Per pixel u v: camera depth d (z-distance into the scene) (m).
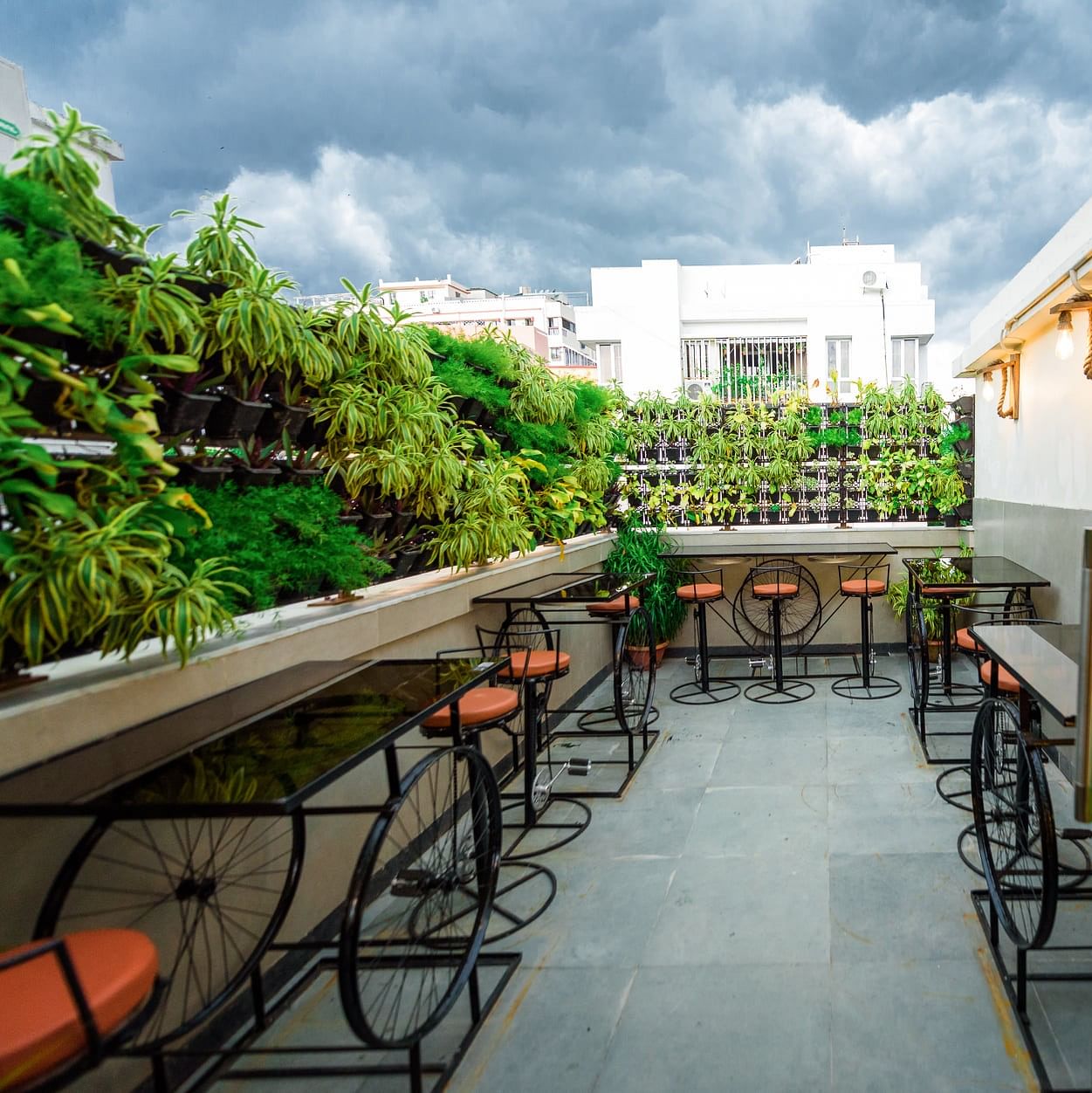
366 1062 1.95
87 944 1.35
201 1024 1.77
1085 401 3.38
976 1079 1.77
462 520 3.61
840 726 4.55
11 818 1.53
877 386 6.60
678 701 5.33
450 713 2.35
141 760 1.54
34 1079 1.08
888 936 2.38
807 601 6.56
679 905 2.64
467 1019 2.10
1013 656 2.21
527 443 4.62
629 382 12.93
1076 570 3.46
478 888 2.32
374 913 2.72
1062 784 3.46
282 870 2.30
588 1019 2.08
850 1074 1.81
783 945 2.36
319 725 1.76
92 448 1.96
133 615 1.74
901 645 6.43
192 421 2.08
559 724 4.79
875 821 3.22
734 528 6.69
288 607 2.89
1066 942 2.27
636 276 12.90
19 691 1.64
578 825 3.32
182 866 1.94
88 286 1.61
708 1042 1.95
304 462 2.75
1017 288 4.34
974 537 5.85
